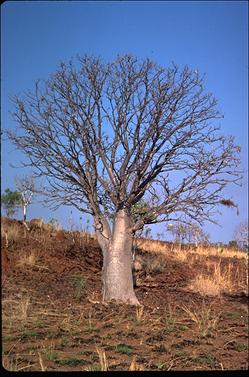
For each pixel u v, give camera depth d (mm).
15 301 8930
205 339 7805
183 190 10516
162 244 18031
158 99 10562
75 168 10664
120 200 10391
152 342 7348
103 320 8438
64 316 8406
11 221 14789
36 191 10945
